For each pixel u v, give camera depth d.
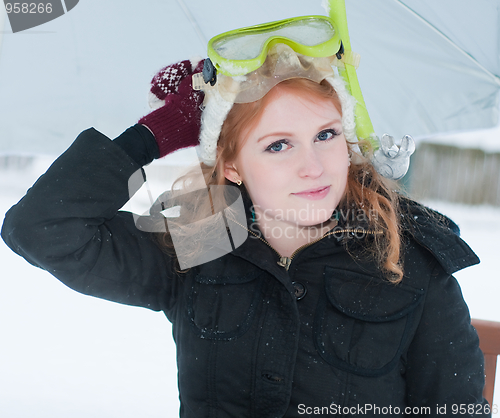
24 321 3.34
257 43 1.08
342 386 1.15
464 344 1.17
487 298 4.24
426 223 1.28
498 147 7.90
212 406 1.22
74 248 1.11
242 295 1.24
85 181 1.10
